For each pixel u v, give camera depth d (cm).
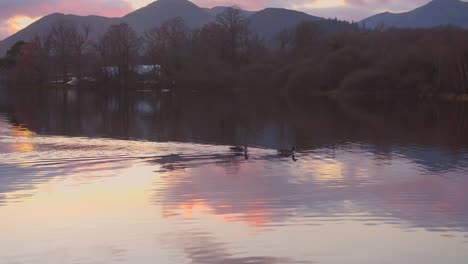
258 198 1680
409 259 1179
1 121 4459
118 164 2292
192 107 6353
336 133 3650
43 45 13888
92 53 13562
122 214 1492
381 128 3969
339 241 1282
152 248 1227
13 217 1462
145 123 4328
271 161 2409
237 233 1330
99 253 1197
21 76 13012
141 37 13825
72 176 2019
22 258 1170
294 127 4047
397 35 10375
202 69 11488
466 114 5312
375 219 1460
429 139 3284
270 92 10488
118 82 12812
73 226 1381
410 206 1599
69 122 4397
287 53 11906
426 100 7788
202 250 1216
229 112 5538
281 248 1231
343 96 8869
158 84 12369
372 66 9188
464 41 8612
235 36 12638
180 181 1939
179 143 3055
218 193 1748
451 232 1358
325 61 9844
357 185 1884
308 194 1742
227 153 2655
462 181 1967
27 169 2148
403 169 2209
